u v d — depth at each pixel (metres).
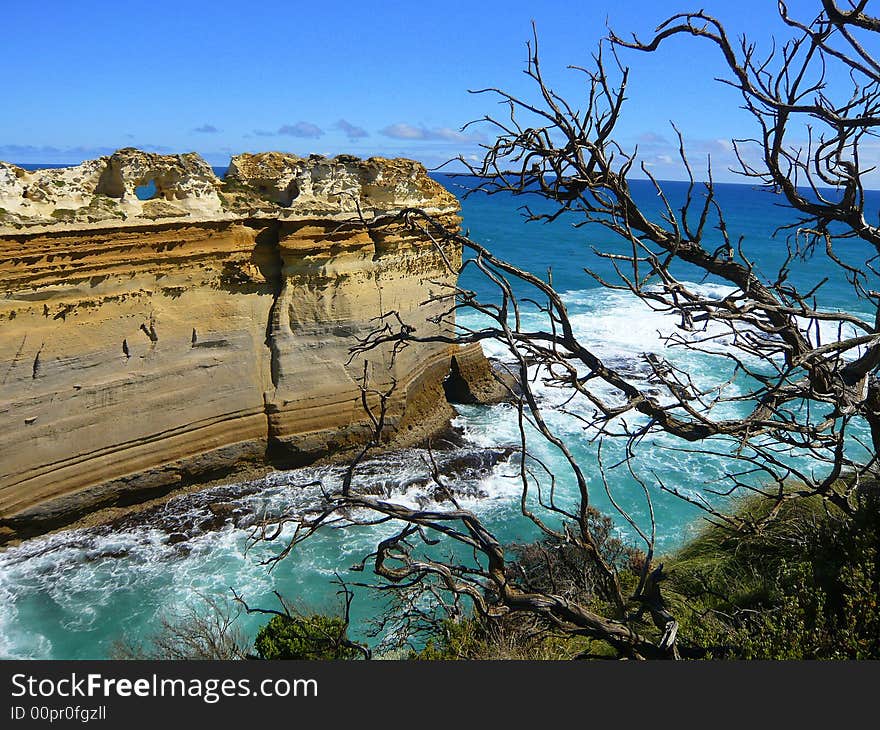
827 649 6.96
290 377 21.83
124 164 18.39
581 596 9.84
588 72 5.92
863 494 9.33
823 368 6.01
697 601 9.55
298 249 21.36
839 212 6.51
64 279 17.56
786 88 6.21
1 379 16.89
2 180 16.48
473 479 21.59
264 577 16.97
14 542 17.72
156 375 19.52
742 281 6.49
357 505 6.07
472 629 9.12
